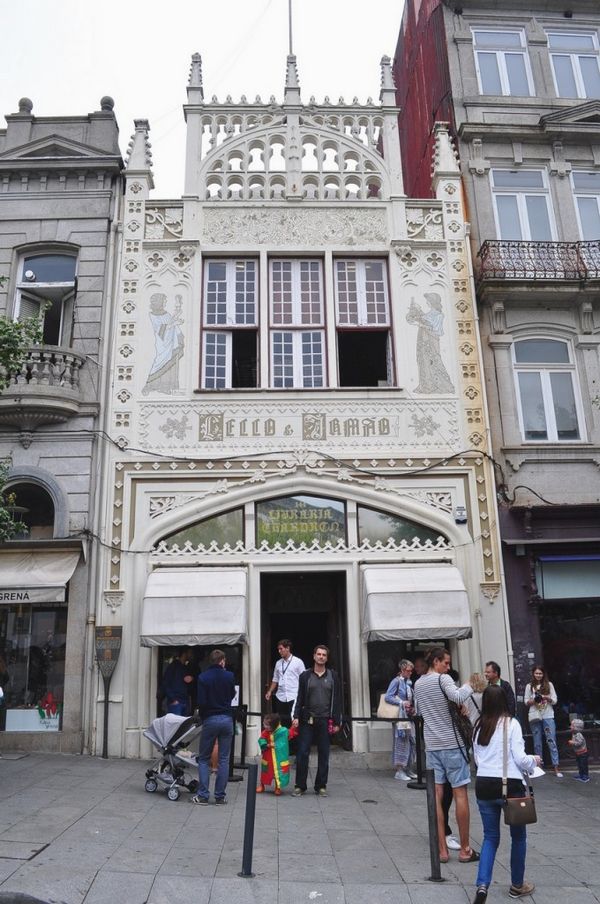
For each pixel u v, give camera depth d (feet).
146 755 40.19
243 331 48.93
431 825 21.74
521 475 46.39
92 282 48.49
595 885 21.35
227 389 46.52
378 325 49.03
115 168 50.75
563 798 33.60
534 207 53.31
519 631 43.57
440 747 23.82
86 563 43.16
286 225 50.34
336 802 30.83
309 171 51.78
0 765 36.11
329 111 53.21
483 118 54.95
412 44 68.69
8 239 49.57
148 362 47.01
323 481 45.06
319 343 48.73
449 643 43.52
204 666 42.98
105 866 21.42
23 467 44.45
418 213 51.31
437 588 41.47
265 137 52.54
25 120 52.16
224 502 44.57
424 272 49.85
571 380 49.29
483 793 20.20
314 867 22.30
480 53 57.36
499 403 47.65
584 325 49.55
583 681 43.96
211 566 43.42
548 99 55.93
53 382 44.98
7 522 35.29
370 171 52.11
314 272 50.14
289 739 35.24
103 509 44.04
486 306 49.47
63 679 41.98
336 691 33.14
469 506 45.34
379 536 44.93
